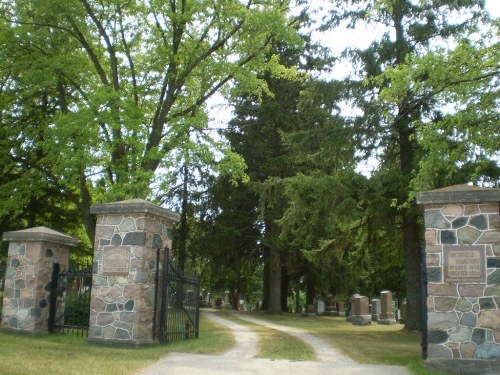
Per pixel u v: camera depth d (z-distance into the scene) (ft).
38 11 70.95
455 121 46.62
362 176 62.18
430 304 34.53
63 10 69.15
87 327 46.62
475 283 34.06
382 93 46.60
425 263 36.81
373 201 60.70
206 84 77.36
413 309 67.05
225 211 104.73
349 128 63.10
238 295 175.01
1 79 77.66
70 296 50.98
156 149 65.05
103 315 42.96
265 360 36.94
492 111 46.80
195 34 75.56
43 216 86.84
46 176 76.28
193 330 50.31
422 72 44.52
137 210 43.62
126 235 43.83
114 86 72.64
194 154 67.82
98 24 71.26
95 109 61.72
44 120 77.56
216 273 115.24
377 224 67.15
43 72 67.36
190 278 50.29
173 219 47.70
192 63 72.90
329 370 32.81
